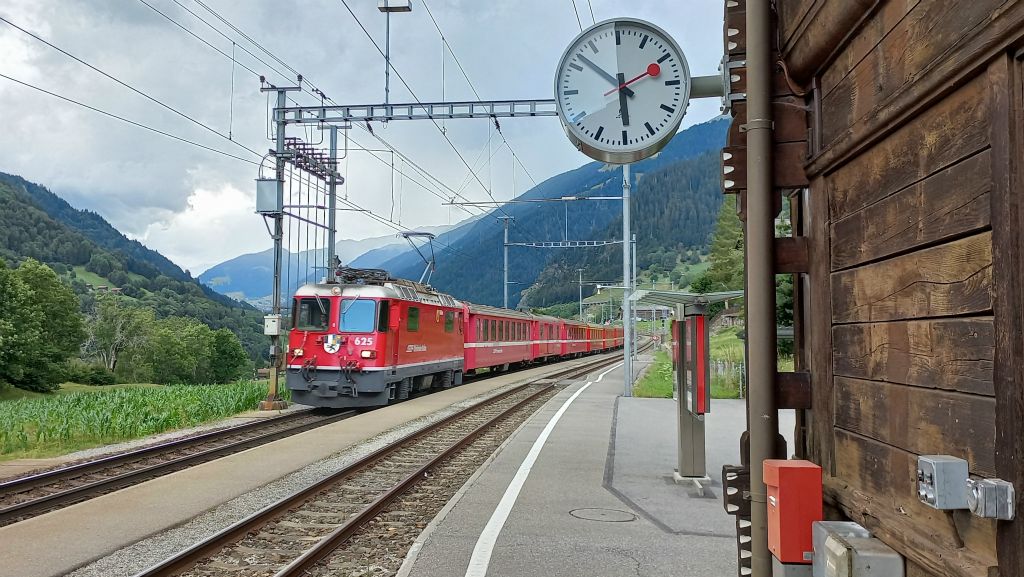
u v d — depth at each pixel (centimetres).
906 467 248
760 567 331
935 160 229
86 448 1366
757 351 339
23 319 6347
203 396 1978
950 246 221
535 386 2667
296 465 1087
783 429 1353
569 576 555
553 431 1391
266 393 2131
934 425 229
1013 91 187
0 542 673
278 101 1897
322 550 641
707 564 588
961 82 210
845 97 303
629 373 2184
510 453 1137
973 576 195
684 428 925
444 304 2350
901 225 253
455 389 2472
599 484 905
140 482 1012
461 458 1176
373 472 1053
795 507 302
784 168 348
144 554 645
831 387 323
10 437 1433
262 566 623
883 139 268
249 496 883
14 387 6406
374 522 768
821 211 330
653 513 758
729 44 378
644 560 596
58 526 733
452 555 606
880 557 250
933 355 230
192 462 1148
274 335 1928
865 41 281
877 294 275
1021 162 184
